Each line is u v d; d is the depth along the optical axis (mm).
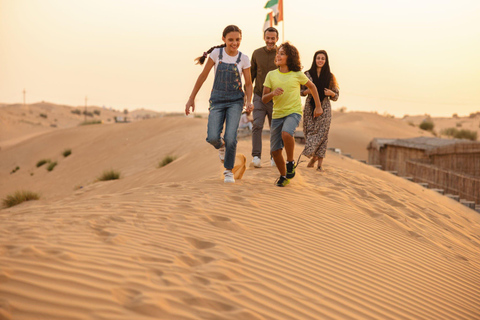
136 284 2844
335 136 46625
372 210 6730
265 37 8375
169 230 4246
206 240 4066
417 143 24797
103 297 2596
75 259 3045
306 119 8820
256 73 8594
